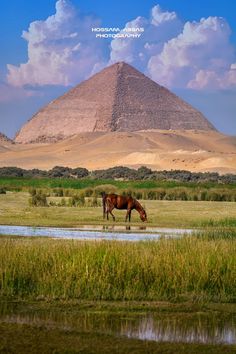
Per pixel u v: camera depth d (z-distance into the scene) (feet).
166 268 86.38
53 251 90.33
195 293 84.58
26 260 86.94
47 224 177.37
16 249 90.99
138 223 187.93
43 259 87.51
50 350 62.23
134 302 81.20
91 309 77.51
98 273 85.10
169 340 66.49
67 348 63.00
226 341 66.69
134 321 73.20
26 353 61.21
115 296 82.69
